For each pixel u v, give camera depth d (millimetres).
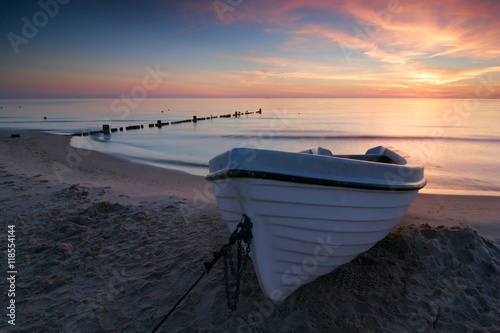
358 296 2941
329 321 2627
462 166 11094
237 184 2494
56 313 2787
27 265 3621
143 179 8898
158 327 2574
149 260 3715
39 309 2848
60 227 4574
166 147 17188
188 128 28938
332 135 21766
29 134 20734
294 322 2625
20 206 5551
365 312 2723
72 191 6488
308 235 2680
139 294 3059
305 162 2443
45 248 4012
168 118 46594
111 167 10836
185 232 4531
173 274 3400
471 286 2957
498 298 2842
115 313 2785
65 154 13547
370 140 19062
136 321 2676
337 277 3254
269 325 2594
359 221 2787
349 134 22234
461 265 3275
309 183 2426
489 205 6133
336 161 2510
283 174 2371
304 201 2514
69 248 3992
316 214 2596
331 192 2535
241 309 2805
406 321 2586
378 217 2920
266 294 2869
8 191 6547
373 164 2682
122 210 5453
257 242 2635
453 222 4957
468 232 3707
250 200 2506
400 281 3119
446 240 3676
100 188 7035
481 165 11242
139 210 5480
